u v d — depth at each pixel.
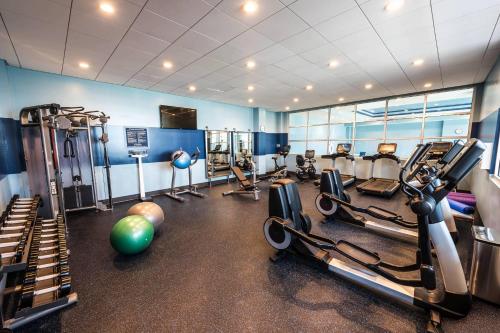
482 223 3.48
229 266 2.45
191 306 1.85
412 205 1.71
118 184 5.26
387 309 1.79
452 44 3.07
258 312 1.78
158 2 2.12
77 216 4.20
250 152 8.72
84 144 4.68
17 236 2.18
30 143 3.30
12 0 2.04
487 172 3.42
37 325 1.67
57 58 3.48
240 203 5.06
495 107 3.60
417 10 2.27
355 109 7.52
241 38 2.87
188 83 5.00
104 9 2.22
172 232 3.39
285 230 2.37
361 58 3.58
